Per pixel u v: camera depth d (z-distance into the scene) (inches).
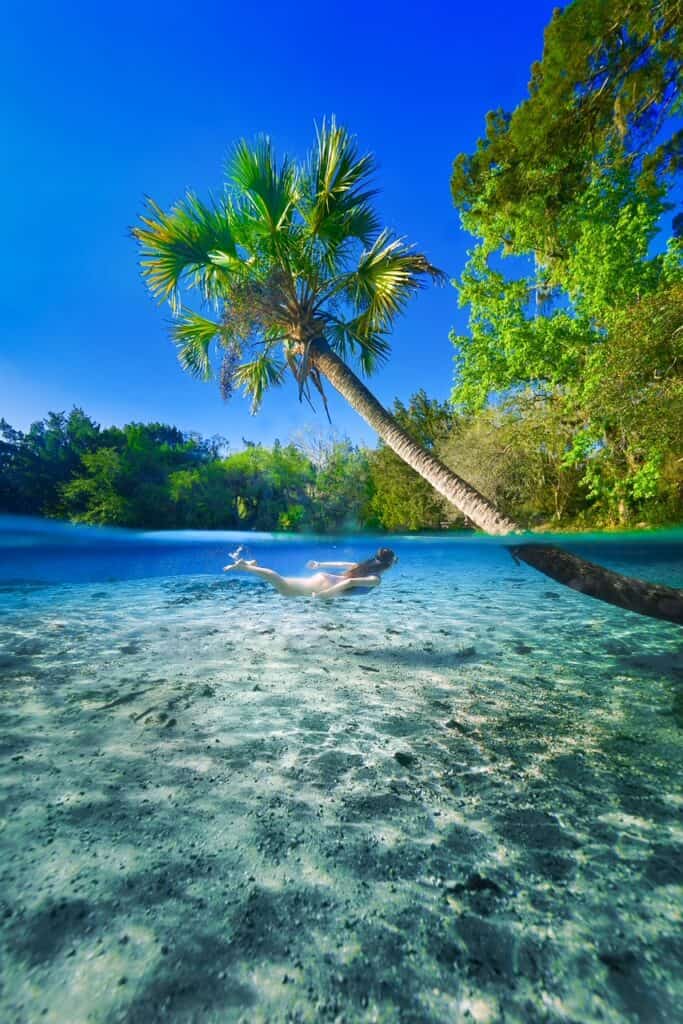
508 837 85.4
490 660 207.6
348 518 920.3
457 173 283.9
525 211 286.0
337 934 63.7
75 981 55.1
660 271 590.9
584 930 64.7
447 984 56.6
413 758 116.7
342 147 312.8
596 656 214.1
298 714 144.7
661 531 472.1
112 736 126.3
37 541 633.0
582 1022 52.0
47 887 70.3
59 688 162.9
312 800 97.3
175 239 313.9
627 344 426.0
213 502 864.3
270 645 229.1
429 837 85.4
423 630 268.4
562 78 222.7
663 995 55.2
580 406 650.2
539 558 205.2
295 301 322.7
